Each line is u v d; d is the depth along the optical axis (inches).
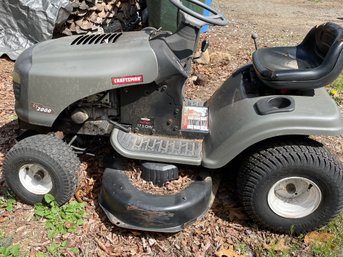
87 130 115.3
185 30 107.2
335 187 99.6
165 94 108.7
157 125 113.0
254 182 102.0
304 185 105.0
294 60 113.5
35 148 106.0
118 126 113.4
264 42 262.7
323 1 402.0
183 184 108.4
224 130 105.6
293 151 99.4
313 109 99.6
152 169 107.0
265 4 380.2
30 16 204.2
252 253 104.0
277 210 105.6
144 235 107.1
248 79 115.0
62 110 107.0
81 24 224.1
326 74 98.7
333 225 111.7
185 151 109.3
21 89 108.0
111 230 108.2
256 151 103.2
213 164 104.8
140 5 286.4
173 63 104.7
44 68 105.3
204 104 129.0
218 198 120.1
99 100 110.6
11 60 209.6
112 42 110.7
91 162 129.3
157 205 100.2
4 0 204.7
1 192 119.7
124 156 107.5
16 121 154.6
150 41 108.5
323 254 103.2
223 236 108.3
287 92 106.6
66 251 101.5
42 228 108.1
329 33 104.6
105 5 243.4
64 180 107.7
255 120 99.8
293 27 306.5
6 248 99.6
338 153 142.7
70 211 111.2
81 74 103.5
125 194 102.9
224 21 103.3
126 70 103.4
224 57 218.4
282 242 106.4
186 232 108.7
